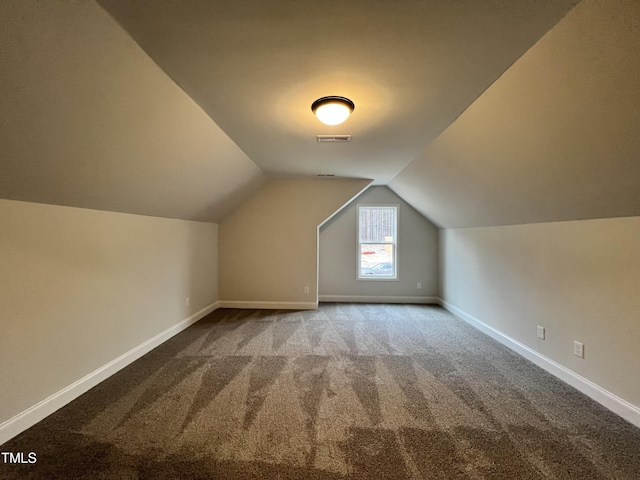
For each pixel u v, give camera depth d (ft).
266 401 7.40
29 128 4.97
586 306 7.81
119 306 9.23
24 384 6.31
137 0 3.96
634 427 6.44
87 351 7.97
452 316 15.60
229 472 5.21
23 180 5.83
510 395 7.76
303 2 4.05
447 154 10.18
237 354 10.35
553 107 5.75
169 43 4.90
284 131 8.99
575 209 7.82
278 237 16.75
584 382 7.84
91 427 6.35
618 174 5.91
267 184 16.62
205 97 6.81
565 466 5.36
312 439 6.05
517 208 9.85
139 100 6.04
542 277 9.46
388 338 12.10
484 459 5.54
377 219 19.01
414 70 5.77
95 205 8.14
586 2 3.94
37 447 5.74
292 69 5.73
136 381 8.40
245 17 4.32
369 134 9.25
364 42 4.93
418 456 5.60
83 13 4.02
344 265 18.95
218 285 16.87
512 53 5.19
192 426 6.41
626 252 6.76
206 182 11.55
